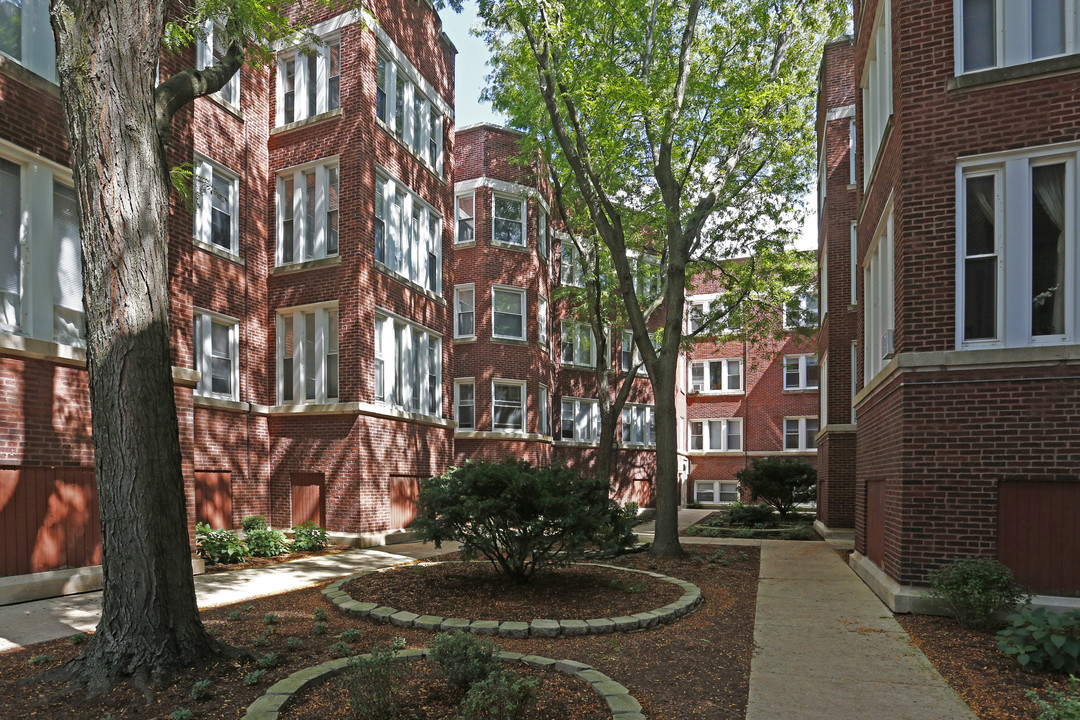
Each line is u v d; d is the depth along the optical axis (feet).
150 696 14.73
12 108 27.20
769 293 63.46
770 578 32.89
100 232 16.74
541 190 78.33
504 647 19.24
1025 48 24.53
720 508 102.12
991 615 21.94
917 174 25.90
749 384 107.76
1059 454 23.26
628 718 13.61
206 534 38.55
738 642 20.65
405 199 54.44
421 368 56.29
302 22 35.37
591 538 27.25
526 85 50.39
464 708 12.91
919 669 17.99
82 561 28.84
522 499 26.37
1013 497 24.00
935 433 25.03
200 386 43.93
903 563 25.36
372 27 49.67
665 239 57.88
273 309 50.42
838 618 23.91
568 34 37.88
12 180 27.58
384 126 50.93
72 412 28.71
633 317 42.34
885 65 32.50
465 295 74.28
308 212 50.83
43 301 28.25
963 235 25.18
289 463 48.44
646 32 44.65
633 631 21.43
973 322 25.07
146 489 16.51
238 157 47.98
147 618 16.16
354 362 46.96
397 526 50.21
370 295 48.52
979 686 16.71
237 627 21.08
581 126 47.11
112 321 16.67
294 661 17.35
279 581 31.32
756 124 43.29
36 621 22.74
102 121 16.90
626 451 92.22
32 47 28.58
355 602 23.66
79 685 15.38
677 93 41.70
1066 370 23.38
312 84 51.29
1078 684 16.06
